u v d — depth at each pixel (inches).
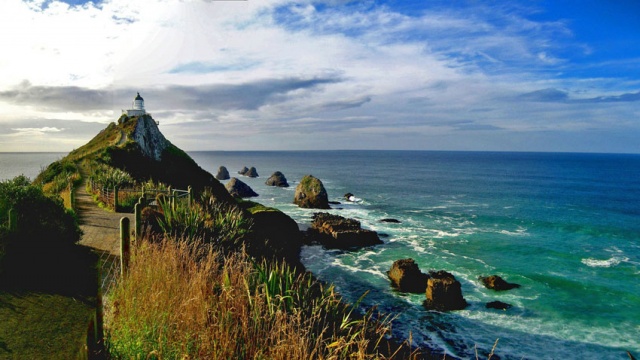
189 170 1617.9
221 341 185.9
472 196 2778.1
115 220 604.4
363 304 781.3
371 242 1285.7
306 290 322.3
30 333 177.3
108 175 918.4
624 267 1083.9
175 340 189.5
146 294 211.0
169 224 472.1
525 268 1055.6
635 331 700.7
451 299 782.5
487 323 717.3
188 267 253.6
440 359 586.9
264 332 205.9
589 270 1054.4
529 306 799.7
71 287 232.7
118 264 339.3
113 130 1716.3
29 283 232.8
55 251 305.9
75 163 1290.6
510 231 1542.8
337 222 1393.9
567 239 1423.5
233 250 498.6
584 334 686.5
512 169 6318.9
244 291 242.2
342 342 229.5
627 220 1829.5
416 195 2824.8
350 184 3681.1
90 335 188.1
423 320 717.9
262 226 1186.6
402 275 869.8
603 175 5027.1
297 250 1183.6
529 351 624.4
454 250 1230.3
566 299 843.4
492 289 893.2
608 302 832.3
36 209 342.6
